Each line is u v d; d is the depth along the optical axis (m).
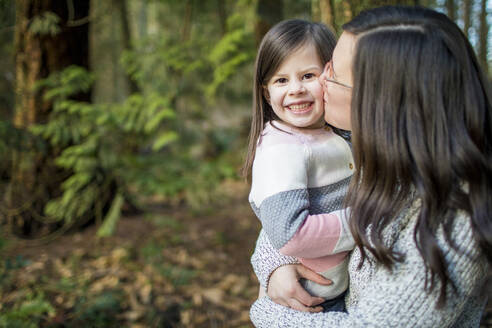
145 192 4.34
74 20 3.39
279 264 0.93
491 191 0.67
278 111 1.04
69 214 3.39
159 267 3.06
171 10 5.61
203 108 4.70
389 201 0.72
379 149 0.72
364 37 0.74
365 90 0.73
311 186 0.97
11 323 2.12
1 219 3.60
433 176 0.67
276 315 0.88
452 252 0.67
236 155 6.09
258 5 2.93
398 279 0.71
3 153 3.27
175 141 4.54
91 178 3.58
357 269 0.81
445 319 0.69
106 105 3.50
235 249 3.58
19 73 3.35
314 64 1.01
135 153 4.19
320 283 0.92
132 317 2.40
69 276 2.82
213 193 4.57
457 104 0.68
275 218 0.86
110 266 3.05
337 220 0.85
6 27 3.33
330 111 0.86
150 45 4.17
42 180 3.44
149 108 3.38
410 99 0.69
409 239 0.72
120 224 3.90
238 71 4.02
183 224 4.12
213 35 5.59
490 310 1.69
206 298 2.70
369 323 0.71
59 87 3.30
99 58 7.02
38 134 3.27
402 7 0.76
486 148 0.71
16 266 2.72
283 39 1.01
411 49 0.69
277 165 0.92
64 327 2.24
